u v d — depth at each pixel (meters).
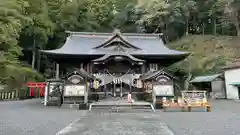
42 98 27.02
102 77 22.41
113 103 15.45
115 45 24.77
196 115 11.54
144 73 23.31
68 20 38.16
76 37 28.23
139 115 11.50
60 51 23.67
